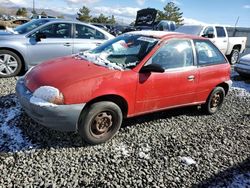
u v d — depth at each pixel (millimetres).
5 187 2820
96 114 3676
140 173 3287
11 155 3381
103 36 7785
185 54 4699
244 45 13812
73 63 4117
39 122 3557
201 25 11469
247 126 5145
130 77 3910
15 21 31500
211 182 3271
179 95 4652
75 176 3105
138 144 3977
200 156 3832
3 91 5535
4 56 6531
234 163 3750
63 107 3416
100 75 3707
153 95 4242
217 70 5227
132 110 4090
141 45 4410
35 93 3525
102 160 3475
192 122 5066
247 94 7480
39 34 6727
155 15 17375
